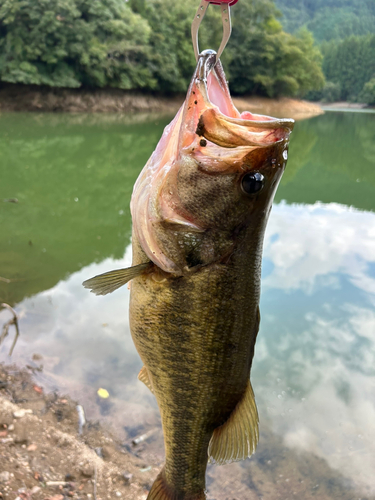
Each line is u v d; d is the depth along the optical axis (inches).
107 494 19.8
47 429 23.0
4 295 38.1
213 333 12.5
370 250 51.4
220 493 21.6
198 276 12.0
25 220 61.2
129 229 60.2
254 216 11.8
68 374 28.0
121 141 134.7
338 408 28.0
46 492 19.1
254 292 12.7
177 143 11.9
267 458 24.1
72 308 36.6
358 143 160.2
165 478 14.9
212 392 13.2
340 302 39.8
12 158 100.7
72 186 80.9
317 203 73.3
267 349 33.7
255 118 12.1
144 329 12.9
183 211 11.8
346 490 22.3
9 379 26.6
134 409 25.6
